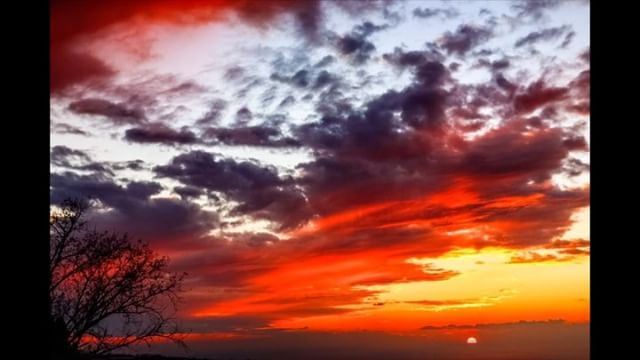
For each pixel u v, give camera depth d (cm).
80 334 1095
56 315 1079
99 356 1107
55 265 1099
